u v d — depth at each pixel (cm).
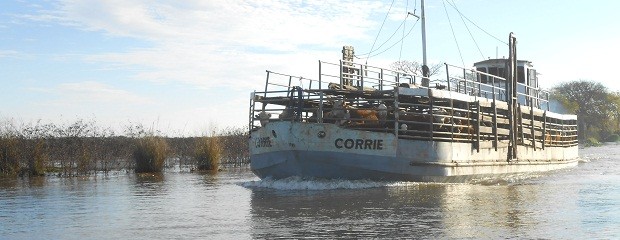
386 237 1317
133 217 1683
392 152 2362
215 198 2103
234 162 4325
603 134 11862
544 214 1606
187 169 3866
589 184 2461
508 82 3091
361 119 2377
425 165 2448
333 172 2386
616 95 11950
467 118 2664
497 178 2920
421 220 1530
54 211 1845
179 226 1512
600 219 1509
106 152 3697
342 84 2561
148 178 3145
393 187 2352
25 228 1543
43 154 3459
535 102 3759
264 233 1388
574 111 11094
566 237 1291
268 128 2461
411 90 2408
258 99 2622
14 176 3356
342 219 1560
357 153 2350
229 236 1366
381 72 2667
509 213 1631
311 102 2673
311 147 2361
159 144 3694
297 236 1346
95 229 1503
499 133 2959
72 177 3288
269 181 2511
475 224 1462
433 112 2584
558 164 3716
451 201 1906
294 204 1870
